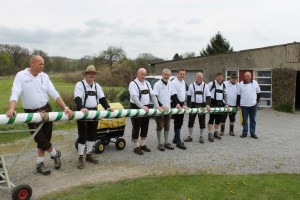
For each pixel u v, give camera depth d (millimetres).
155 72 20984
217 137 9336
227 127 11617
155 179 5613
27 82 5426
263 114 16594
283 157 7426
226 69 19812
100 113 6227
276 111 18062
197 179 5641
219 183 5457
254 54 19297
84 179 5672
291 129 11688
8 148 7941
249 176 5871
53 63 48312
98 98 6566
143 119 7484
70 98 14492
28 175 5855
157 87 7465
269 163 6895
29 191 4680
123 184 5359
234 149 8102
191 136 8930
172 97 7816
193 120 8789
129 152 7547
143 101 7141
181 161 6895
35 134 5305
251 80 9547
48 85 5742
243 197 4906
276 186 5367
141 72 7141
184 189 5160
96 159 6691
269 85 19031
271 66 19016
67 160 6824
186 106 8047
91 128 6527
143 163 6688
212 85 9188
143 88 7168
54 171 6086
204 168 6438
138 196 4852
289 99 18109
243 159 7168
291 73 18062
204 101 8578
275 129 11617
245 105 9531
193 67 20328
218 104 9156
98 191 5031
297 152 7949
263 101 19156
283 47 18766
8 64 47625
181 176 5812
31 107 5547
